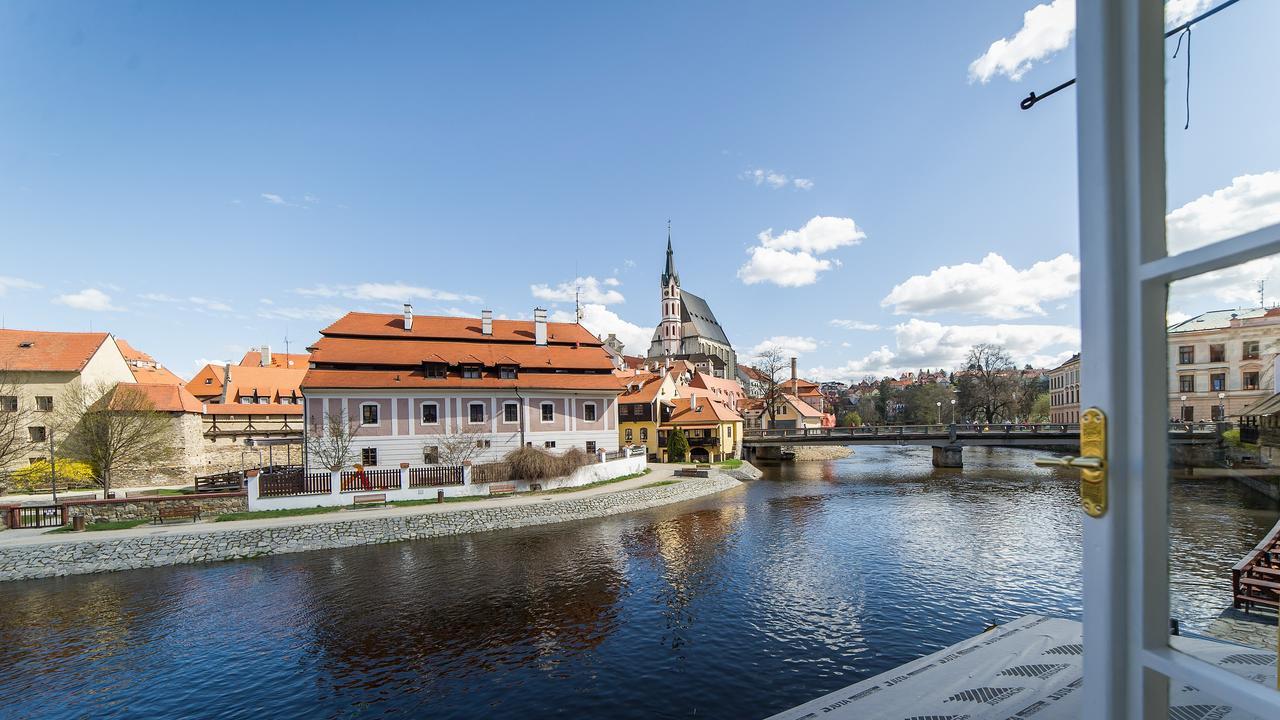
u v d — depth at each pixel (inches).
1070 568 712.4
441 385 1368.1
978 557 767.7
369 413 1304.1
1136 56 50.5
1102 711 51.6
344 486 1031.0
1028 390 3191.4
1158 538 50.2
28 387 1433.3
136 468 1421.0
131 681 463.2
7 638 552.4
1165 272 46.4
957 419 3174.2
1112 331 51.3
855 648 496.4
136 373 2086.6
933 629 533.6
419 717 403.9
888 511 1106.1
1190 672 43.1
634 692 428.8
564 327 1829.5
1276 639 56.2
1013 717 169.8
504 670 468.1
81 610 621.9
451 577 711.7
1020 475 1668.3
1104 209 52.3
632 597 631.8
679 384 2458.2
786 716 190.1
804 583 668.7
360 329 1512.1
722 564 753.6
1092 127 54.2
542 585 676.7
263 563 788.6
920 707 183.8
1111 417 51.2
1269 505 67.1
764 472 1904.5
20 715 418.6
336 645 522.0
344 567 762.2
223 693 441.4
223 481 1275.8
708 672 457.1
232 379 2038.6
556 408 1491.1
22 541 796.6
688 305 4547.2
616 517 1079.6
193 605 630.5
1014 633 239.0
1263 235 35.4
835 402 4963.1
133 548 797.9
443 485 1108.5
